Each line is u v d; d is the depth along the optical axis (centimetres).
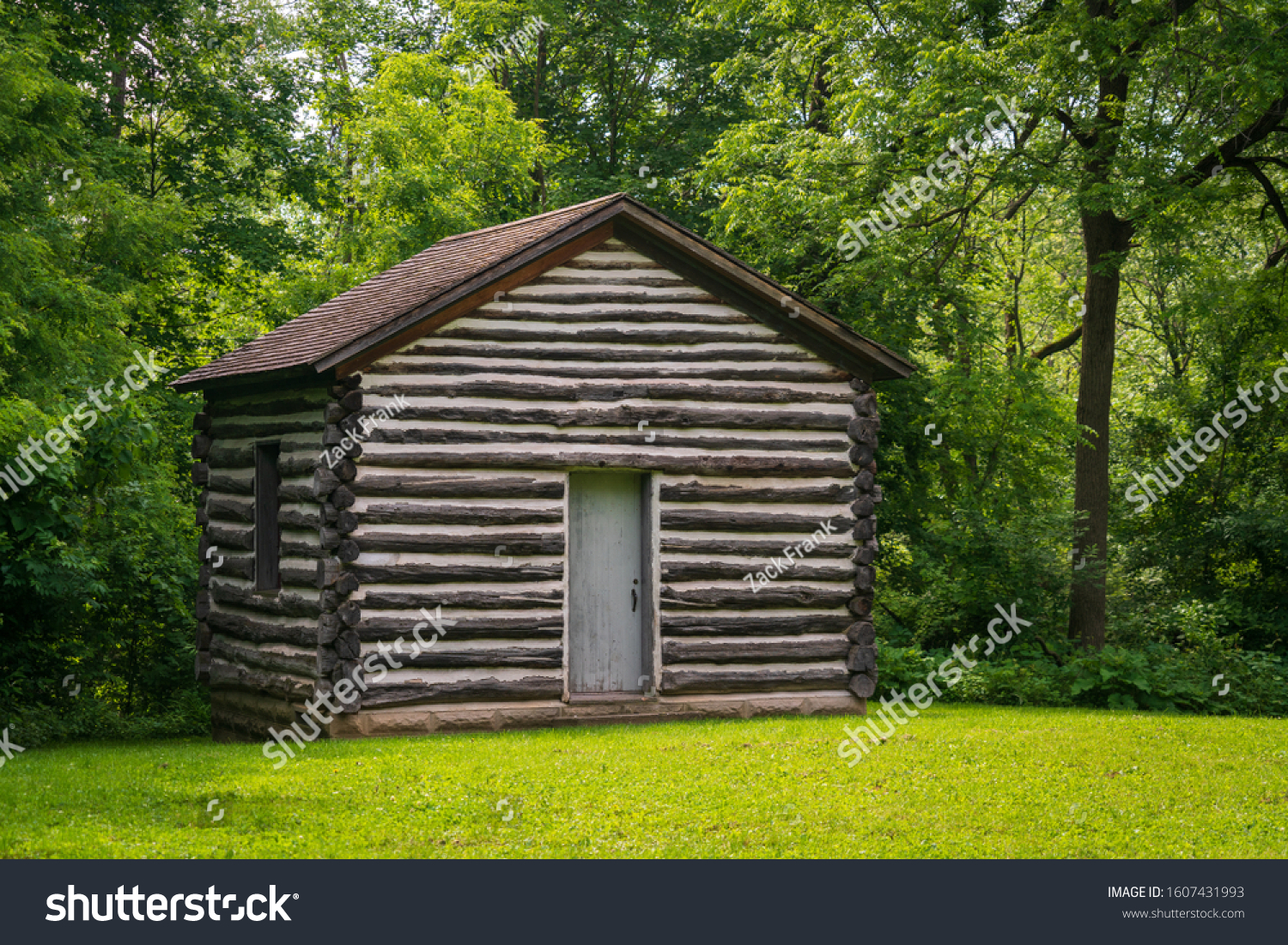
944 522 2192
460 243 1797
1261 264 3111
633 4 3328
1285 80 1814
